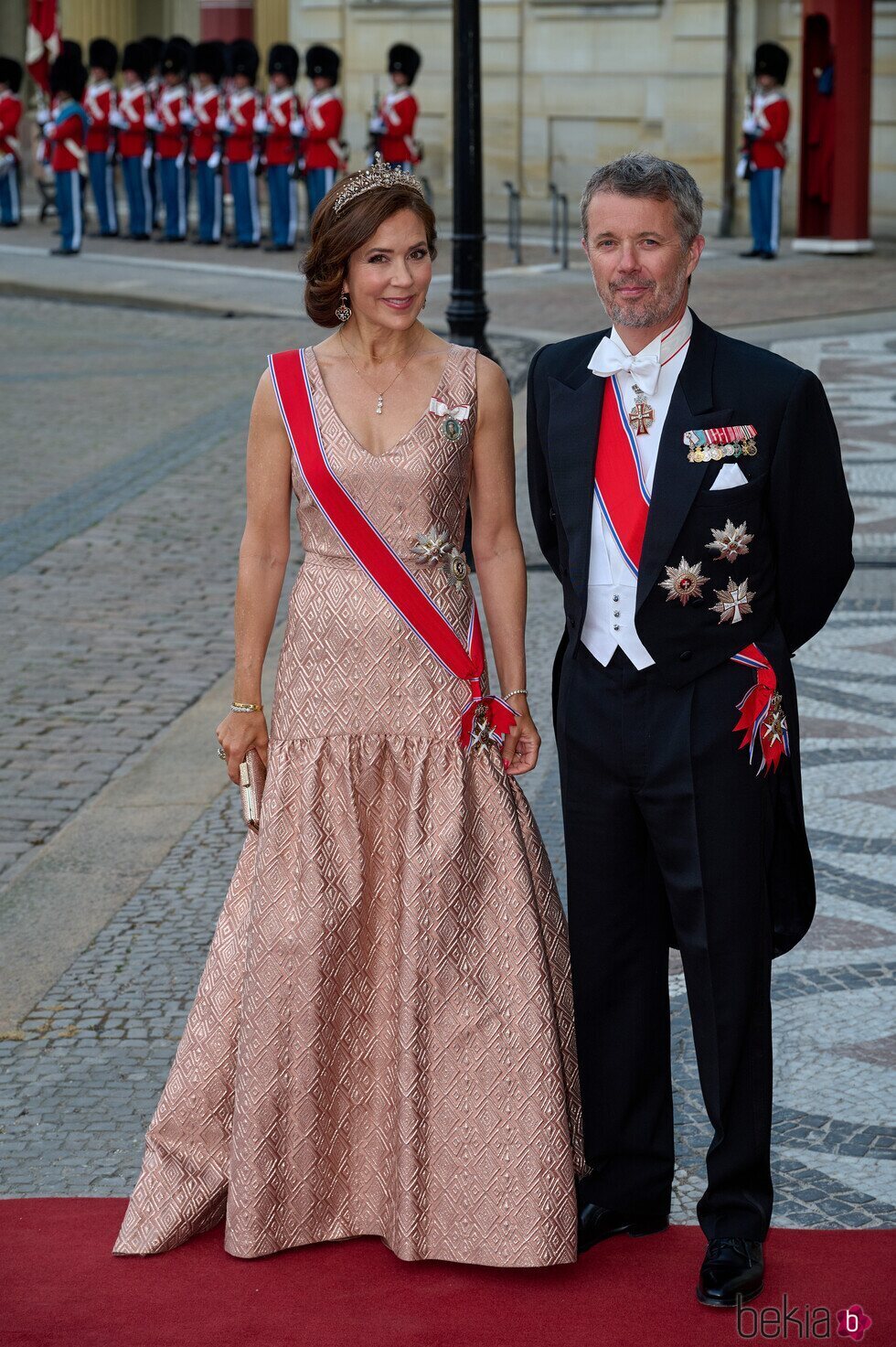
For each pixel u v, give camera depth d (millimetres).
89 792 5605
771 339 13453
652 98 21281
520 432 10180
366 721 3129
